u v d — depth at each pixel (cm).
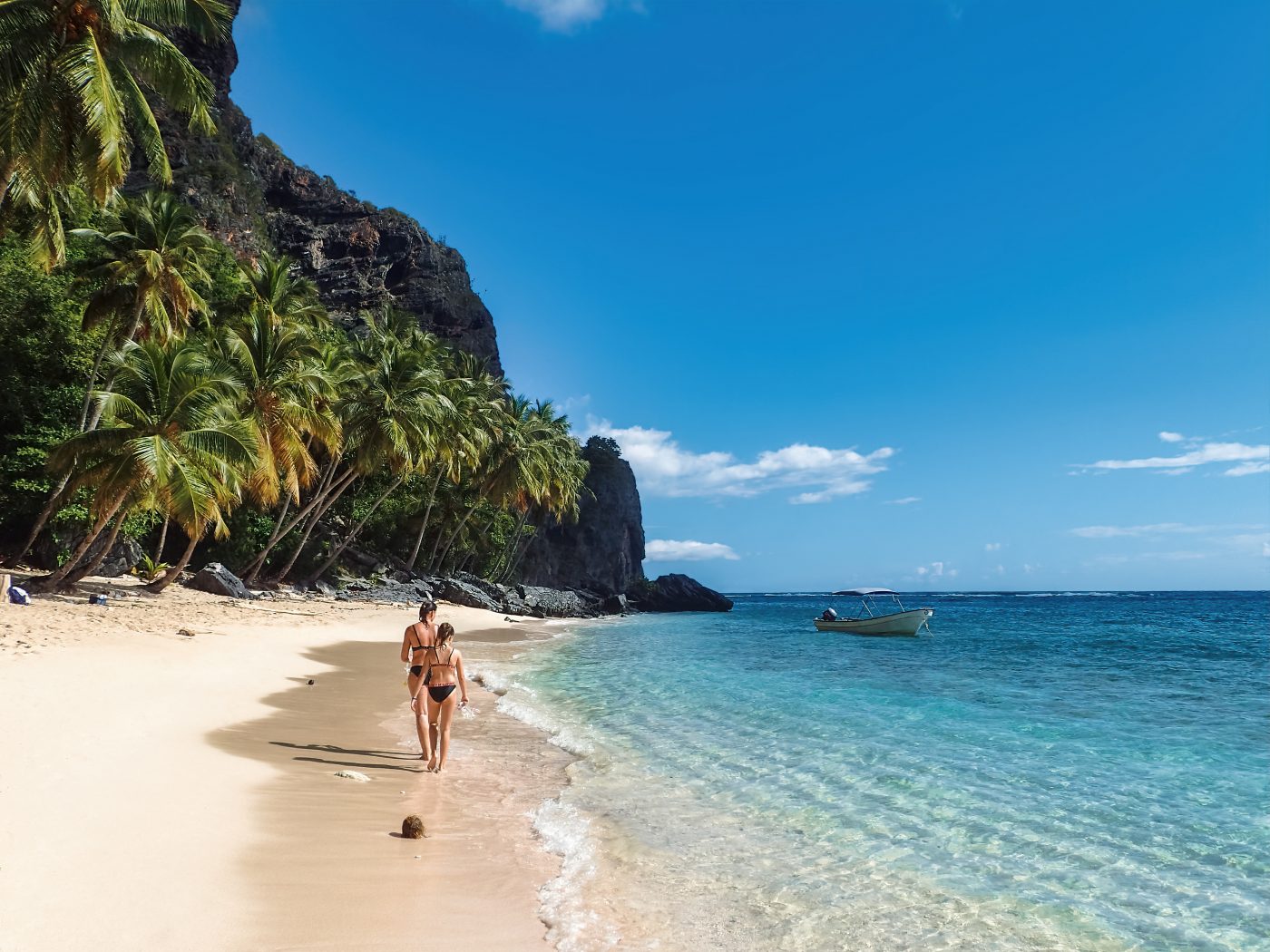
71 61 1598
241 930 409
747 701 1467
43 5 1633
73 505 2778
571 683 1736
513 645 2969
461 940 432
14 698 909
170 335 2984
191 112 1989
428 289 8588
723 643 3266
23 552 2831
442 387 4953
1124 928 500
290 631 2373
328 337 5306
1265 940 483
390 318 5925
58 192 2252
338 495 4250
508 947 430
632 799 787
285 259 3975
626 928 477
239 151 7475
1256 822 727
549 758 968
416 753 960
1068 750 1044
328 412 3534
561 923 473
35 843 488
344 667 1778
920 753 1016
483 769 897
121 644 1505
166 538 4219
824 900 538
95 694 1017
